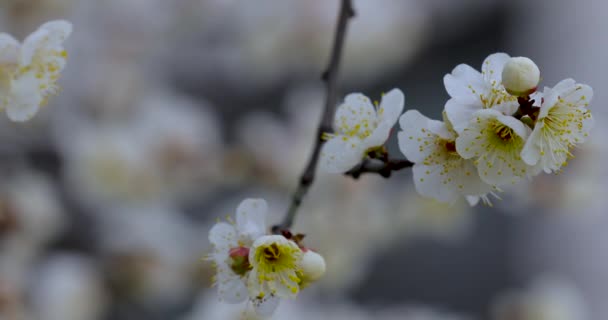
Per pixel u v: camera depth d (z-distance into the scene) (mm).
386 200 1110
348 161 710
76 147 1047
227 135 1229
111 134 1059
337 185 1071
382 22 1109
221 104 1243
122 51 1102
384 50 1129
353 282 1165
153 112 1096
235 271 694
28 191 1022
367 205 1085
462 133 682
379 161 720
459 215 1108
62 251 1071
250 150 1115
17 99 701
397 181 1149
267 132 1129
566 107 684
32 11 1034
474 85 688
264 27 1136
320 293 1121
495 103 685
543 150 678
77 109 1088
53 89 710
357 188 1073
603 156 965
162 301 1092
